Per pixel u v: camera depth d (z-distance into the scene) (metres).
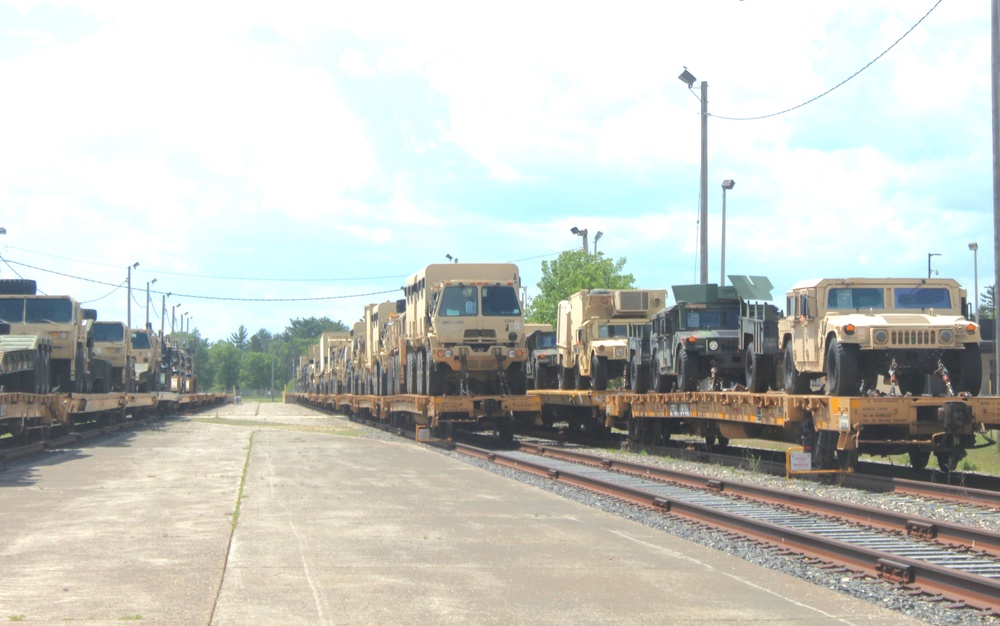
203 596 8.05
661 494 15.46
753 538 11.02
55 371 27.81
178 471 17.86
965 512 13.19
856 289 17.38
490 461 21.25
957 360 16.55
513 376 28.28
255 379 176.12
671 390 24.75
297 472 17.81
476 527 11.70
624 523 12.14
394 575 8.98
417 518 12.36
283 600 8.00
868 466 19.66
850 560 9.63
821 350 17.05
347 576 8.91
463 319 27.59
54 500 13.72
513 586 8.59
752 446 27.61
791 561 9.87
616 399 25.91
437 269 28.62
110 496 14.16
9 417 20.42
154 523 11.66
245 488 15.20
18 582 8.50
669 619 7.54
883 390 17.55
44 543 10.32
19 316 27.73
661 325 24.28
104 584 8.44
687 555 10.06
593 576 9.02
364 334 43.66
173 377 59.97
